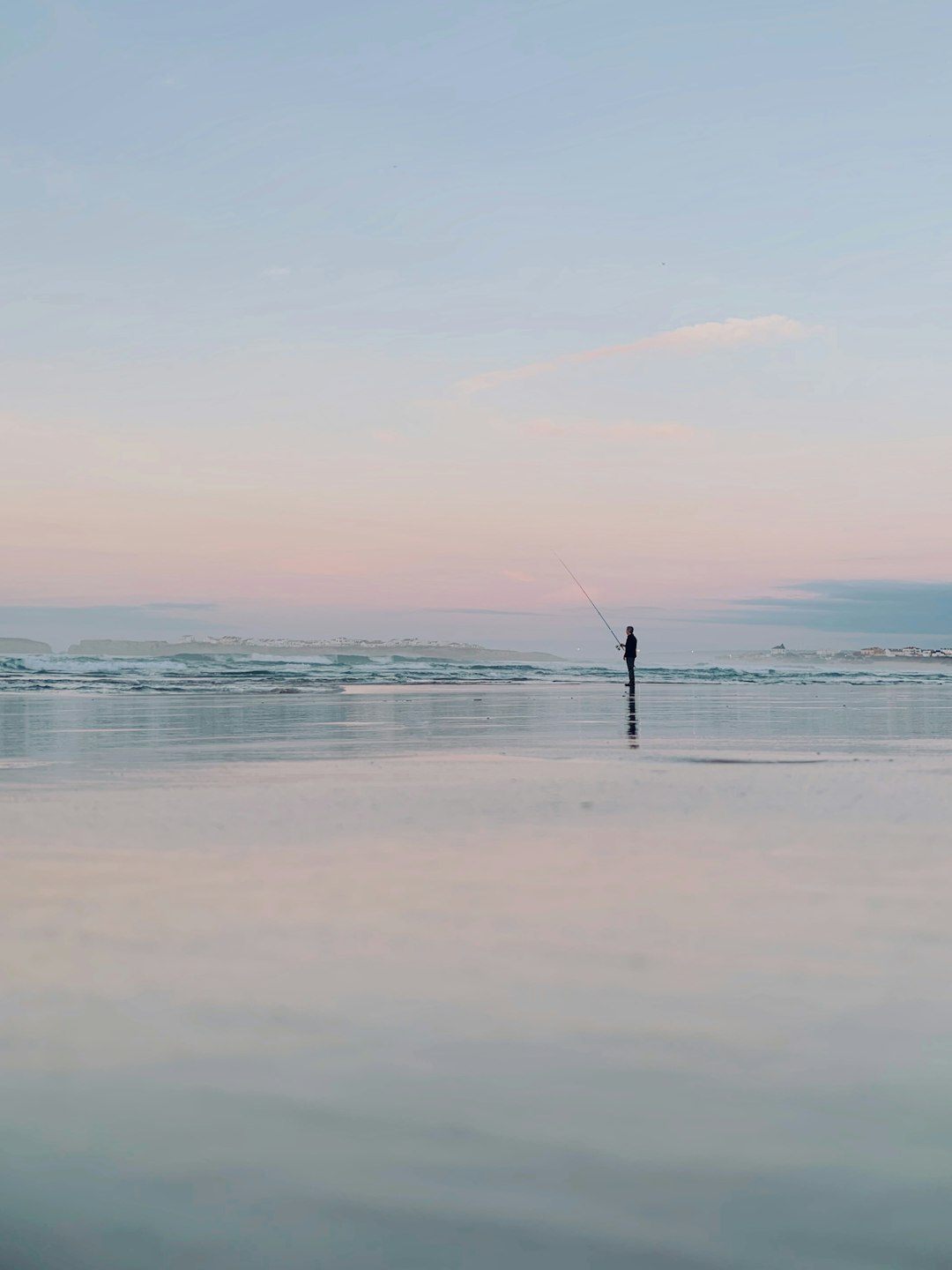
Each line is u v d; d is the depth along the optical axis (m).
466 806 6.60
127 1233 1.73
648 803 6.73
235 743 11.93
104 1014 2.68
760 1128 2.05
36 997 2.81
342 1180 1.88
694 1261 1.65
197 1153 1.97
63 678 32.53
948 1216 1.76
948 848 5.03
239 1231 1.72
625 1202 1.81
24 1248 1.68
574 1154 1.96
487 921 3.64
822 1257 1.66
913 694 29.80
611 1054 2.40
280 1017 2.65
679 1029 2.55
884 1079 2.26
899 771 8.88
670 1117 2.09
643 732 13.88
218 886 4.20
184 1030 2.56
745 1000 2.77
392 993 2.83
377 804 6.71
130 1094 2.21
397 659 47.94
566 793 7.30
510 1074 2.29
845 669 48.50
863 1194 1.83
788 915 3.70
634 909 3.80
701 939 3.38
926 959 3.15
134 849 5.04
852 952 3.23
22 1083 2.26
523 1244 1.69
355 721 16.20
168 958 3.19
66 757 10.17
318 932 3.49
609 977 2.98
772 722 16.23
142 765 9.41
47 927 3.56
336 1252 1.68
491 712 19.03
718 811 6.34
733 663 62.72
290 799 6.95
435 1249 1.68
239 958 3.19
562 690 31.69
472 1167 1.92
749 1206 1.79
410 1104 2.15
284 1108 2.14
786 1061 2.36
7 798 7.00
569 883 4.25
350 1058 2.38
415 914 3.73
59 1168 1.92
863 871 4.47
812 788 7.56
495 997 2.80
